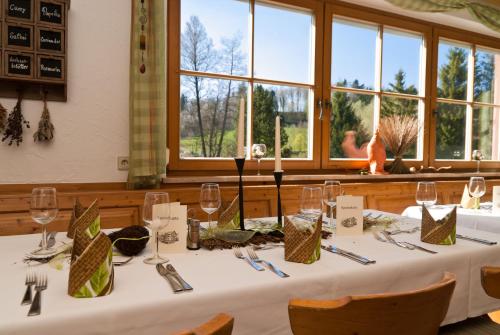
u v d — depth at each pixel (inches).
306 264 41.0
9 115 78.9
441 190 125.4
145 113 87.0
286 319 35.5
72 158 85.2
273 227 58.1
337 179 112.3
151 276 36.5
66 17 80.7
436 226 51.6
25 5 77.3
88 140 86.4
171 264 40.6
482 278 39.1
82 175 86.2
